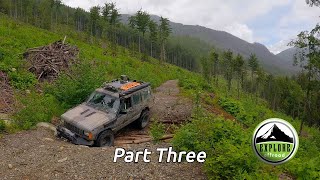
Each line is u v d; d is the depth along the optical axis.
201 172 8.07
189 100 19.30
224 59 86.50
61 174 8.12
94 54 30.30
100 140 11.11
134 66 33.38
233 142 8.49
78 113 11.75
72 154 9.45
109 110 12.08
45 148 9.85
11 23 32.12
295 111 73.50
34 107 12.77
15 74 16.53
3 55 18.62
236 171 6.84
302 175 7.01
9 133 10.78
